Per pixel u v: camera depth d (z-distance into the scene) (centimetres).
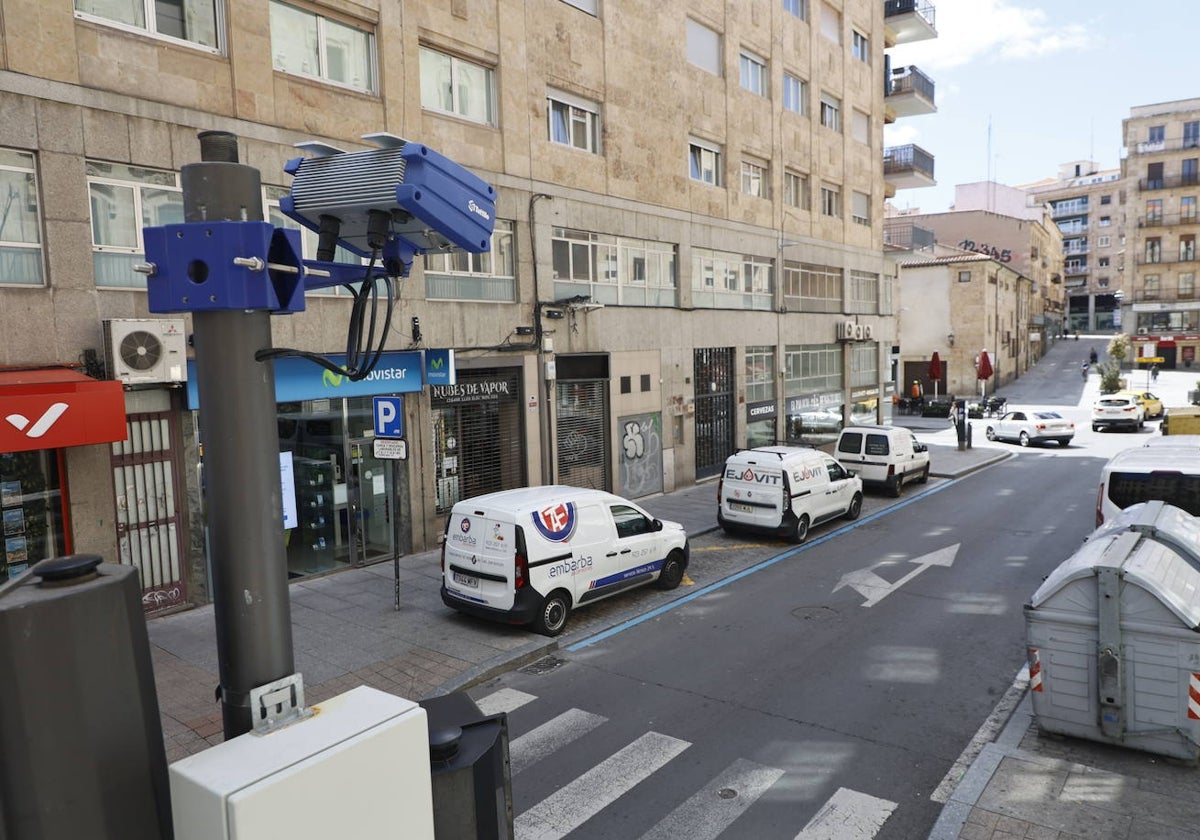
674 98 2003
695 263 2116
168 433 1067
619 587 1115
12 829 163
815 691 825
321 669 888
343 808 201
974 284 5306
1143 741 639
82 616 171
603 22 1783
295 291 236
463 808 246
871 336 3070
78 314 970
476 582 1009
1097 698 652
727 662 914
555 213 1658
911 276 5488
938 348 5425
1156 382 5816
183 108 1070
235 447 220
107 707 175
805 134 2591
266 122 1162
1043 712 675
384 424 1073
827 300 2784
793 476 1500
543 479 1642
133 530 1037
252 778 185
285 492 1195
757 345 2381
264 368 226
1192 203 6819
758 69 2386
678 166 2027
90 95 980
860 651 940
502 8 1530
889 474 2028
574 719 769
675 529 1230
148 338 991
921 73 3328
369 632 1003
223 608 221
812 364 2716
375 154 285
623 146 1844
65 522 967
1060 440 3112
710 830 577
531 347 1584
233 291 216
